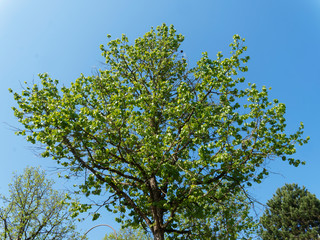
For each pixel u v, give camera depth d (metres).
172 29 14.86
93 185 10.57
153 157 10.05
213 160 9.03
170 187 9.87
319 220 31.44
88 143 9.34
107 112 10.21
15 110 9.82
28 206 20.53
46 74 10.81
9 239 18.92
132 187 11.46
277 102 9.45
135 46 14.13
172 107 10.52
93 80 11.08
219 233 12.12
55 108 9.77
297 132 9.69
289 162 9.70
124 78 13.88
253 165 9.91
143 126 10.73
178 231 11.20
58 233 19.67
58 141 9.30
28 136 9.21
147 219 10.31
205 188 9.63
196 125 9.15
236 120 8.92
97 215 10.15
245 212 11.35
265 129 9.19
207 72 10.11
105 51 14.07
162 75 13.61
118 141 9.68
